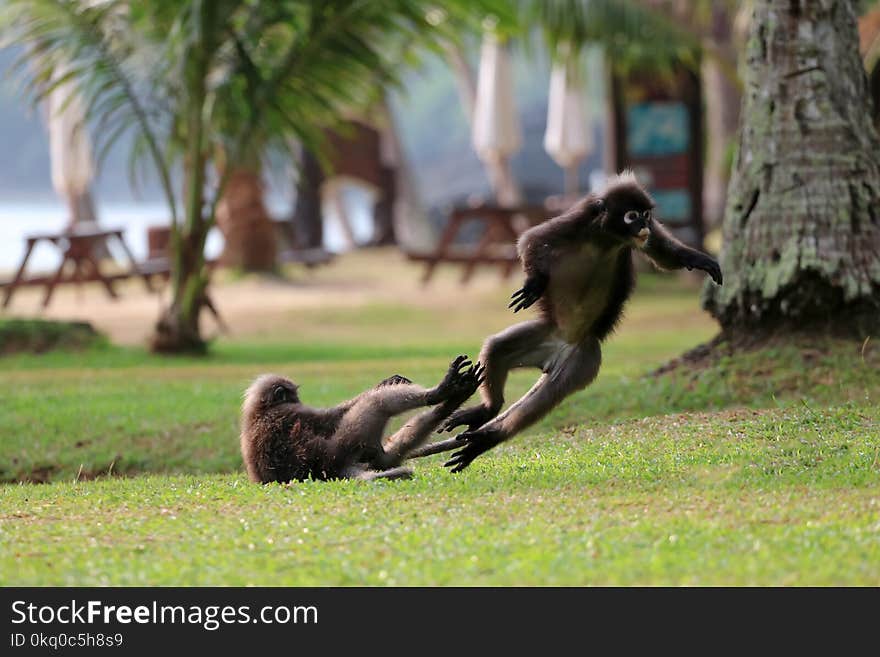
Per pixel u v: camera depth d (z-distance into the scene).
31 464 21.33
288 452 15.90
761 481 14.41
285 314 45.84
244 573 11.09
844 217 21.91
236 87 34.00
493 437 14.82
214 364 33.00
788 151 22.16
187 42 31.25
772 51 22.41
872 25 39.75
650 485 14.28
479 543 11.61
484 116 67.62
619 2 43.97
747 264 22.50
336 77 33.97
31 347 35.16
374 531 12.33
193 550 11.98
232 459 21.20
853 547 11.08
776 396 20.94
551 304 15.18
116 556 11.78
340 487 14.68
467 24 36.59
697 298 47.31
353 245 80.69
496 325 42.78
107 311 46.69
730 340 22.97
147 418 23.44
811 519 12.28
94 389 27.36
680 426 19.05
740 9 45.56
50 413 23.94
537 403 15.02
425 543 11.73
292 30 33.91
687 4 45.84
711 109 66.38
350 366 30.97
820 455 15.97
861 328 21.97
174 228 34.84
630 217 14.62
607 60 47.06
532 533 11.90
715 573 10.46
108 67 32.88
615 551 11.16
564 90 69.25
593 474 15.11
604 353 32.94
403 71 39.97
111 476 20.16
